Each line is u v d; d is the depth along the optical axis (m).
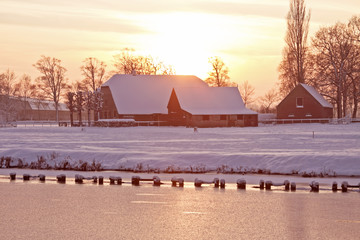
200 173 33.34
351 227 17.91
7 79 190.50
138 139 62.84
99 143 53.44
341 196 24.75
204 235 16.84
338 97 127.31
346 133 70.62
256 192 26.11
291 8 131.75
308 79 134.12
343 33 127.81
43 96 182.62
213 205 22.33
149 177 31.53
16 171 35.25
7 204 22.70
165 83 140.50
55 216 19.94
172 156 37.31
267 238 16.41
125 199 23.97
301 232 17.19
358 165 32.28
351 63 125.94
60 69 178.62
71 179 31.34
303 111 126.56
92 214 20.34
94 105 131.88
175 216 19.95
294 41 131.38
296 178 30.64
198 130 94.94
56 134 80.62
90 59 170.50
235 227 17.98
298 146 47.12
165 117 130.00
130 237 16.56
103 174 33.34
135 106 131.50
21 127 118.19
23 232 17.20
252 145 48.94
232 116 124.44
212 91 131.00
